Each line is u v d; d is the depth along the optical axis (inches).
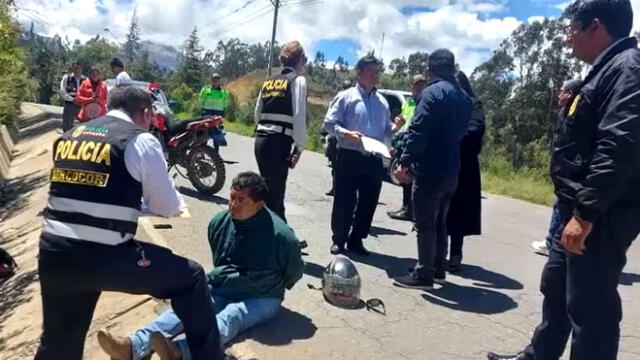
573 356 110.7
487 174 562.6
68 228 108.5
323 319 164.4
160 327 131.6
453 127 177.9
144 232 235.9
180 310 117.3
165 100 476.4
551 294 124.6
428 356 148.6
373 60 214.5
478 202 213.6
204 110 489.4
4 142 634.8
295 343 147.6
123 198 109.7
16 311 209.9
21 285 232.1
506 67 1669.5
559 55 1546.5
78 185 108.7
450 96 175.8
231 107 1138.0
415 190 185.0
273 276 154.2
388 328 162.7
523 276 219.5
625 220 102.8
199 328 118.3
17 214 379.2
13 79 482.9
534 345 130.8
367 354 146.3
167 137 317.1
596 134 102.3
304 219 286.5
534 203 409.4
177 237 232.4
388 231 273.7
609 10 102.7
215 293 155.1
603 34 104.2
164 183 112.7
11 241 319.0
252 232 152.2
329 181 409.7
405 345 153.4
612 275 105.5
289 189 366.6
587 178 99.7
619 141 95.1
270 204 203.5
